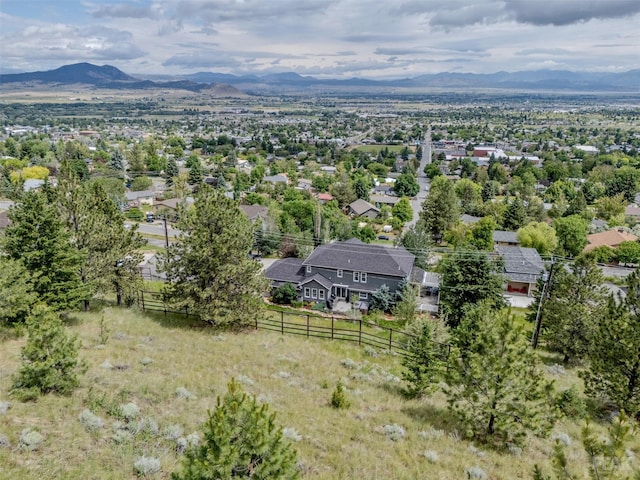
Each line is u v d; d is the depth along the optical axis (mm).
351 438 15312
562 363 29953
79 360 18766
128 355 20953
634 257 65000
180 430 13852
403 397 20375
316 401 18453
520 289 55625
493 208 91562
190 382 18281
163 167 150125
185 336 25938
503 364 15312
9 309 20953
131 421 13789
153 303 33750
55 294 24625
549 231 66875
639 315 20938
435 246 75188
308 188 125812
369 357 26953
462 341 18094
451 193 80312
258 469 8312
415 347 21141
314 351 26172
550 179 141750
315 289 47188
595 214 96750
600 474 9086
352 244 50562
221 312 26938
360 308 45375
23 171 109875
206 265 26625
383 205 102250
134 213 87000
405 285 43688
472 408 16203
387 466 13672
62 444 12242
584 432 9391
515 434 15258
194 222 27328
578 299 29812
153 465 11641
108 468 11508
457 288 37469
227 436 8180
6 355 18984
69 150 152375
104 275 28703
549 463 14945
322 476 12508
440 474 13508
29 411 13719
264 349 25109
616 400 19969
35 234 23797
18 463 11062
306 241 63500
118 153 143625
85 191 30172
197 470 8016
